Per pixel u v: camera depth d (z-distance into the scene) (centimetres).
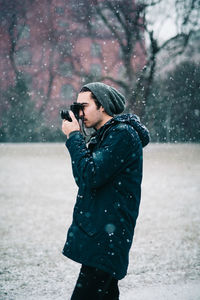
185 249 455
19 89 2430
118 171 171
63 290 331
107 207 171
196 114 2625
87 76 2042
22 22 1995
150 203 761
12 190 924
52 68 2083
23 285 342
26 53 2067
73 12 1988
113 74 2064
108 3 1908
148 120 2352
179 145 3031
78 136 181
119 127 174
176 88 2267
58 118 2597
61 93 2233
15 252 447
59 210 697
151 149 2655
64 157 1986
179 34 1869
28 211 687
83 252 170
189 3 1798
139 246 471
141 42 1959
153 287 331
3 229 559
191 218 626
